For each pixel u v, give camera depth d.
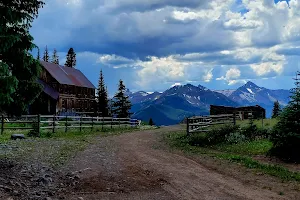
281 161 18.44
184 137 28.23
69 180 12.99
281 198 11.33
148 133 37.03
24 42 13.83
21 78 14.20
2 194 10.29
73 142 25.98
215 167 16.67
